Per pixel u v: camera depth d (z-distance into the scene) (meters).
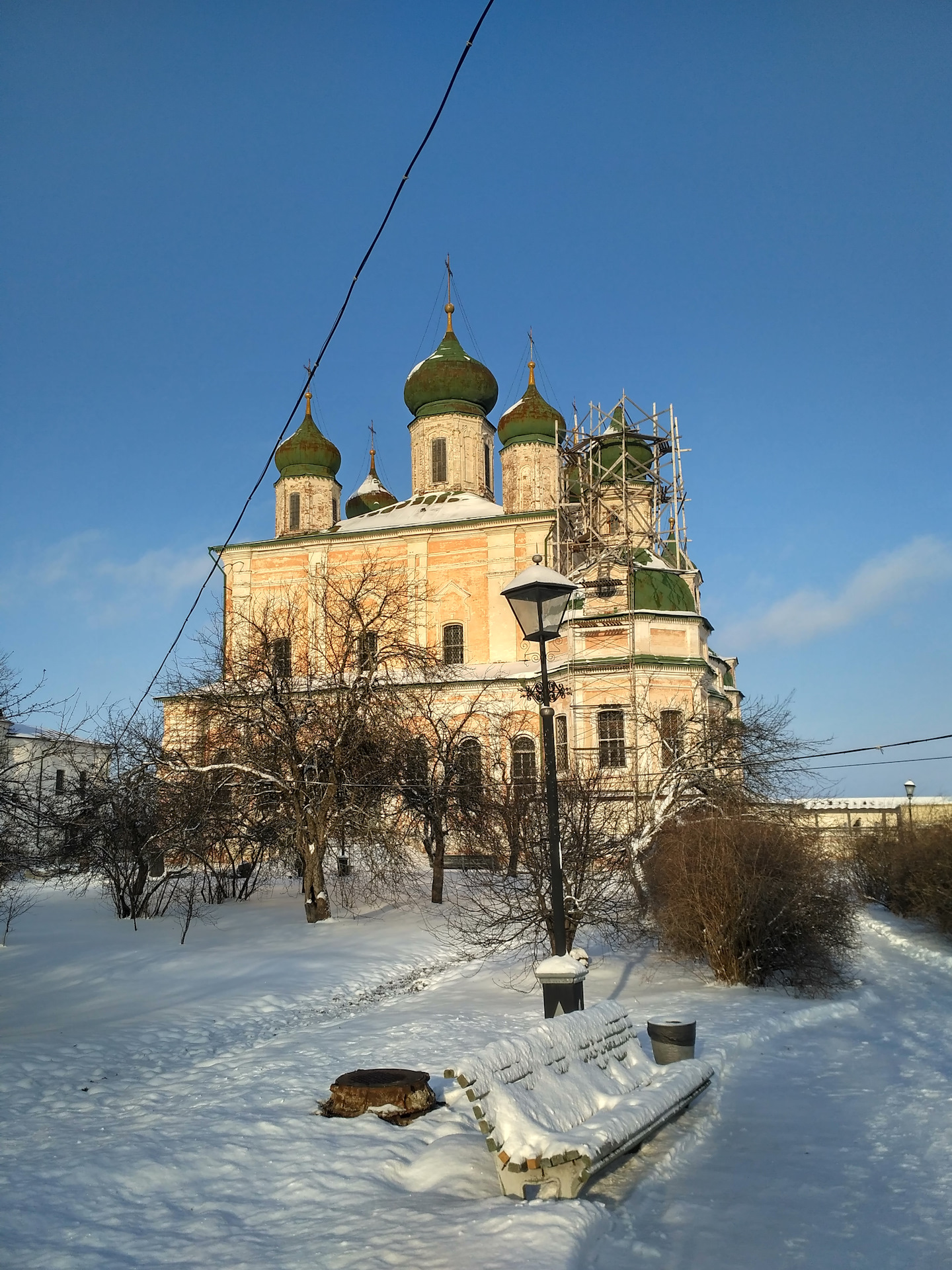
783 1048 13.67
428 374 48.84
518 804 25.50
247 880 31.22
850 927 19.83
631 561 38.16
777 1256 6.80
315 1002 18.09
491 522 43.94
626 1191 8.06
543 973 11.02
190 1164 8.40
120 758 28.67
